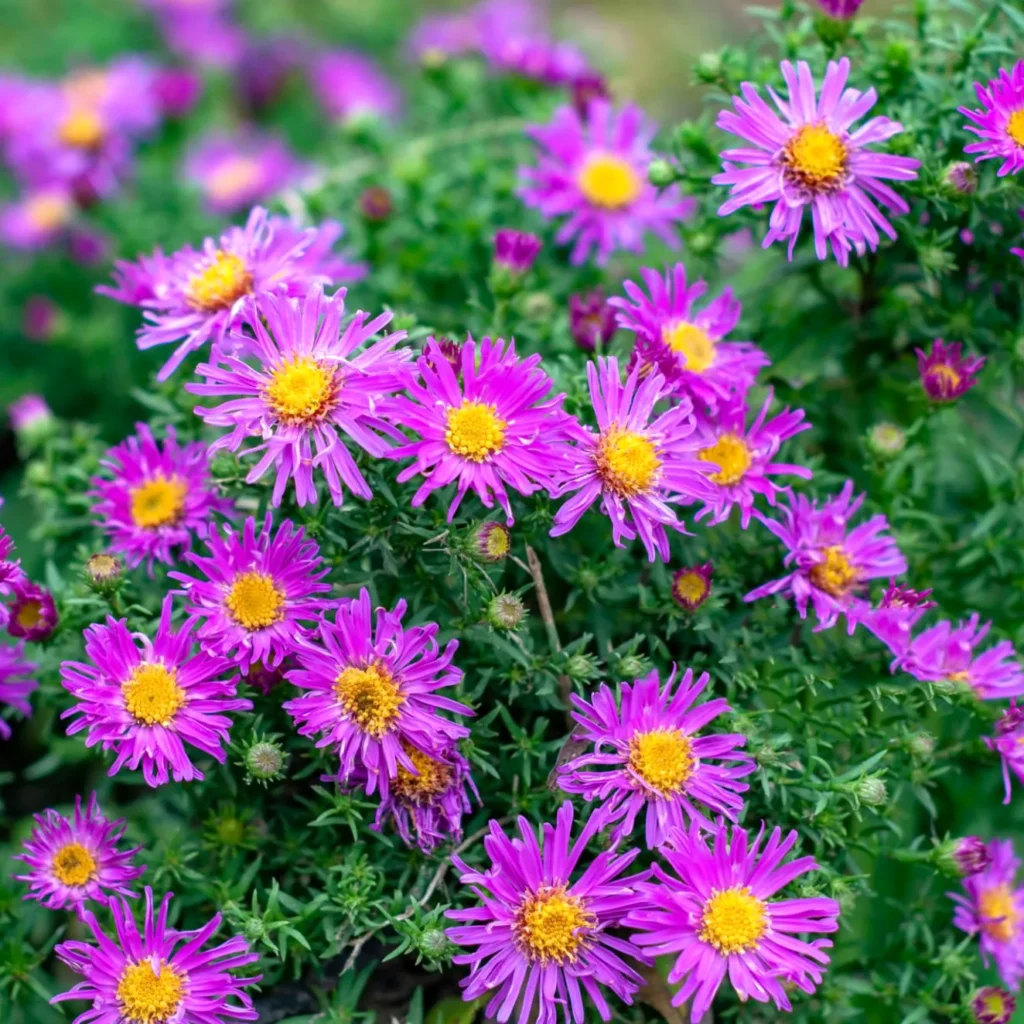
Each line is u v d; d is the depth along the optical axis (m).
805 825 0.47
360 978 0.47
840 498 0.48
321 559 0.46
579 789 0.45
